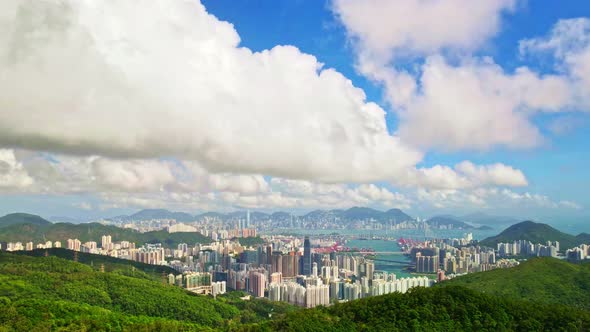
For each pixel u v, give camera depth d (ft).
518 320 368.89
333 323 371.97
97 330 414.21
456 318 367.04
